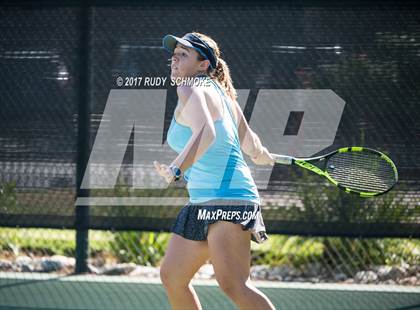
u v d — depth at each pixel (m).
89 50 20.03
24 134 20.38
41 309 17.39
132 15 19.84
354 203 19.42
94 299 18.31
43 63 20.27
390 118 19.14
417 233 19.31
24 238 22.39
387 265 21.11
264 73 19.41
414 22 18.98
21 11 20.30
